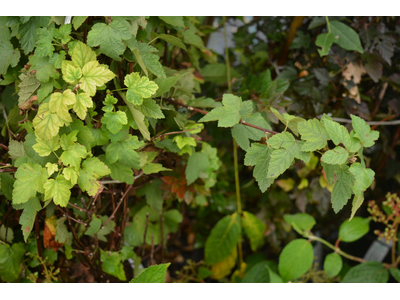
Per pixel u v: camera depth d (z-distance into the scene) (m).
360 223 0.91
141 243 0.88
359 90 0.94
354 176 0.58
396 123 0.89
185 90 0.73
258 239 1.02
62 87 0.62
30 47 0.63
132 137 0.64
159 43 0.82
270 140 0.59
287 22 0.99
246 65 1.08
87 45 0.60
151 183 0.81
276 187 1.03
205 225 1.16
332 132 0.58
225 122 0.63
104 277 0.78
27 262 0.76
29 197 0.60
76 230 0.75
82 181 0.61
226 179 1.11
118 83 0.65
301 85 0.92
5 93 0.77
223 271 1.02
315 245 1.10
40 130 0.59
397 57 0.91
